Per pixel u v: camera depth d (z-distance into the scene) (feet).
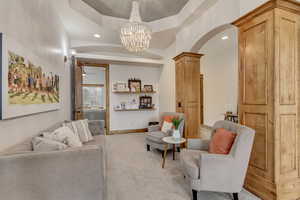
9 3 4.25
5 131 4.03
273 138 5.61
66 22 10.41
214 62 19.94
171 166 8.95
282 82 5.64
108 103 18.19
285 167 5.69
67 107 11.75
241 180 5.49
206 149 7.41
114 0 9.72
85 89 25.16
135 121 19.27
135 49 9.98
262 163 6.01
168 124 11.34
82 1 9.57
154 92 19.52
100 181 4.14
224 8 8.45
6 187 3.45
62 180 3.82
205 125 21.43
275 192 5.53
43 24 6.81
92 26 11.00
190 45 11.50
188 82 12.19
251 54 6.50
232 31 12.50
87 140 8.58
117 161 9.69
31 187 3.60
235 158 5.39
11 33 4.33
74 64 13.53
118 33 12.16
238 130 5.91
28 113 5.06
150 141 11.32
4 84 3.83
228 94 18.04
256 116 6.31
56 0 8.16
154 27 12.60
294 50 5.86
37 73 5.86
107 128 18.15
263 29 5.97
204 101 21.72
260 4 6.16
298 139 5.94
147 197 6.09
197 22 10.67
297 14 5.88
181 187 6.80
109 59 16.01
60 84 9.53
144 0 9.91
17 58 4.44
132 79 19.03
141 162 9.53
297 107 5.94
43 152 3.73
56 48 8.77
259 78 6.15
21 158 3.52
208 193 6.37
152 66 19.65
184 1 10.34
